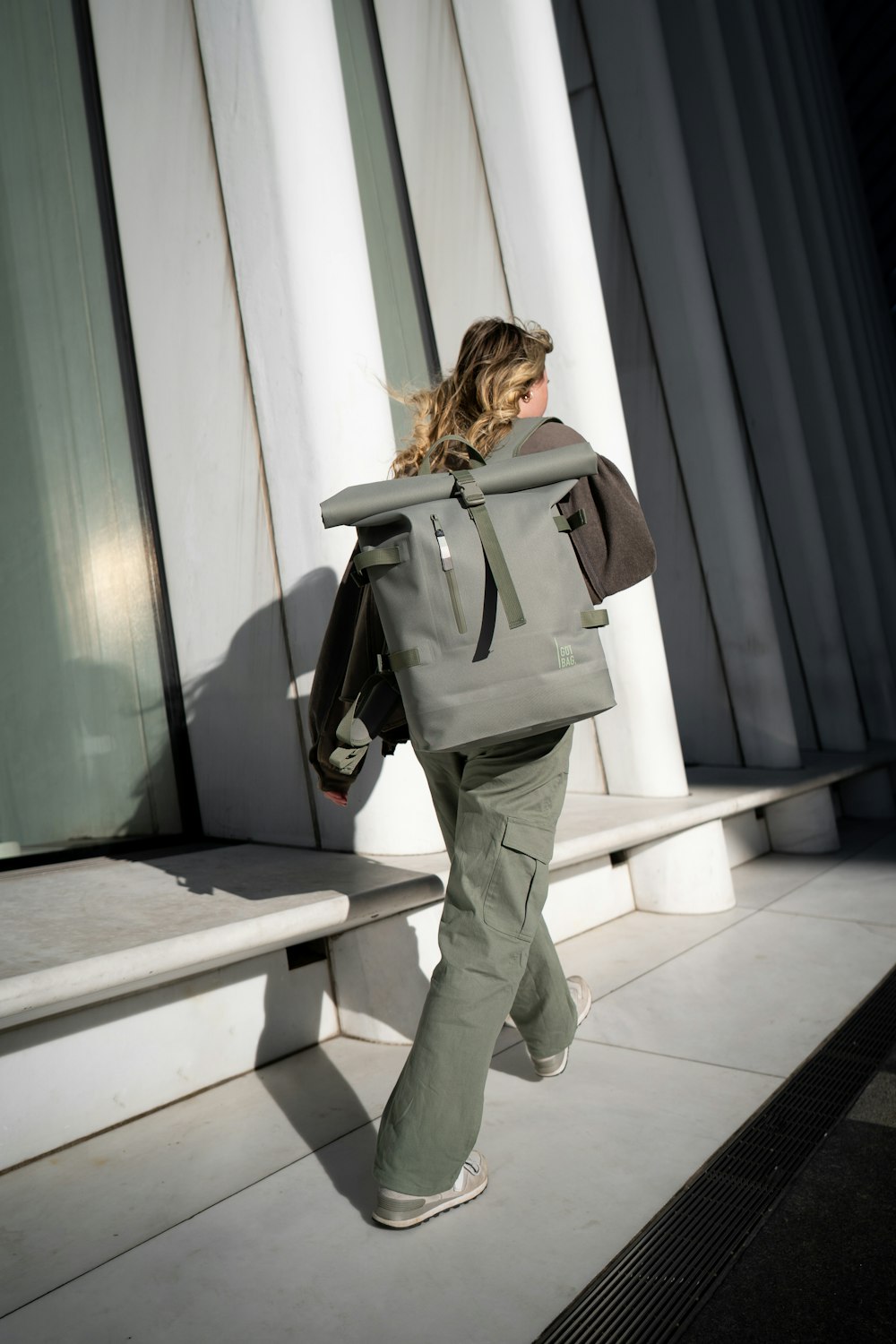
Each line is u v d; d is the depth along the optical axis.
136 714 3.07
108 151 3.13
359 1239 1.46
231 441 2.83
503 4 3.67
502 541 1.41
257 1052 2.18
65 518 2.96
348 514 1.41
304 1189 1.62
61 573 2.94
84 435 3.03
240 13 2.61
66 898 2.25
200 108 2.77
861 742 5.60
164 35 2.85
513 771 1.53
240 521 2.84
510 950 1.50
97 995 1.75
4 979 1.54
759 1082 1.94
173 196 2.88
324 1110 1.94
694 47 5.80
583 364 3.62
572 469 1.48
